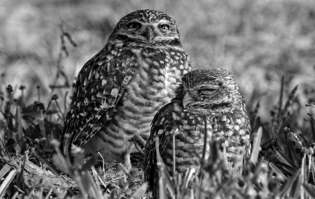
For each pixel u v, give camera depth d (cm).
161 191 909
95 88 1179
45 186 1012
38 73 1847
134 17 1204
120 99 1162
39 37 2195
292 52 2000
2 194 987
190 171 948
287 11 2220
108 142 1175
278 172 998
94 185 917
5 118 1271
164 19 1199
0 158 1112
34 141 1181
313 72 1883
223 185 868
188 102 1016
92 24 2256
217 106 1011
